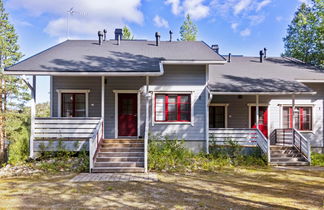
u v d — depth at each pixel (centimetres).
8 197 601
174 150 1081
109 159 948
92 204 552
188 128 1189
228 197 618
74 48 1341
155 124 1190
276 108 1402
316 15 1822
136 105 1230
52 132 1027
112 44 1439
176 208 529
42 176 827
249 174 897
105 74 1009
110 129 1217
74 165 948
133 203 560
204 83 1198
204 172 916
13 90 1994
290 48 2927
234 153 1138
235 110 1389
